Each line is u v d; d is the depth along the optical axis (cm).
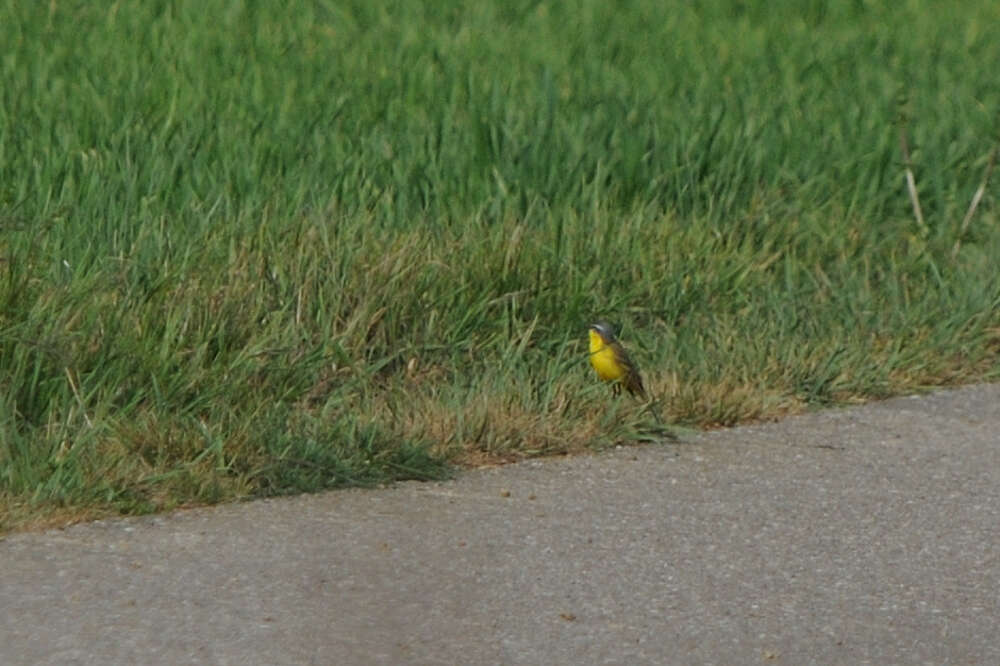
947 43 2953
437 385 1491
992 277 1842
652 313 1686
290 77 2341
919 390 1605
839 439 1443
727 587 1094
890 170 2155
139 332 1401
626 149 2033
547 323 1623
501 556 1136
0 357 1341
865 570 1134
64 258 1549
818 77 2562
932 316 1745
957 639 1022
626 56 2680
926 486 1322
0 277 1414
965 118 2347
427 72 2372
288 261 1562
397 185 1891
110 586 1055
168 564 1097
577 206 1909
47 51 2458
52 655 952
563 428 1394
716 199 2003
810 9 3269
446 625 1015
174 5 2894
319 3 3006
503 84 2330
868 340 1680
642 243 1780
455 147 2000
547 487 1288
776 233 1898
